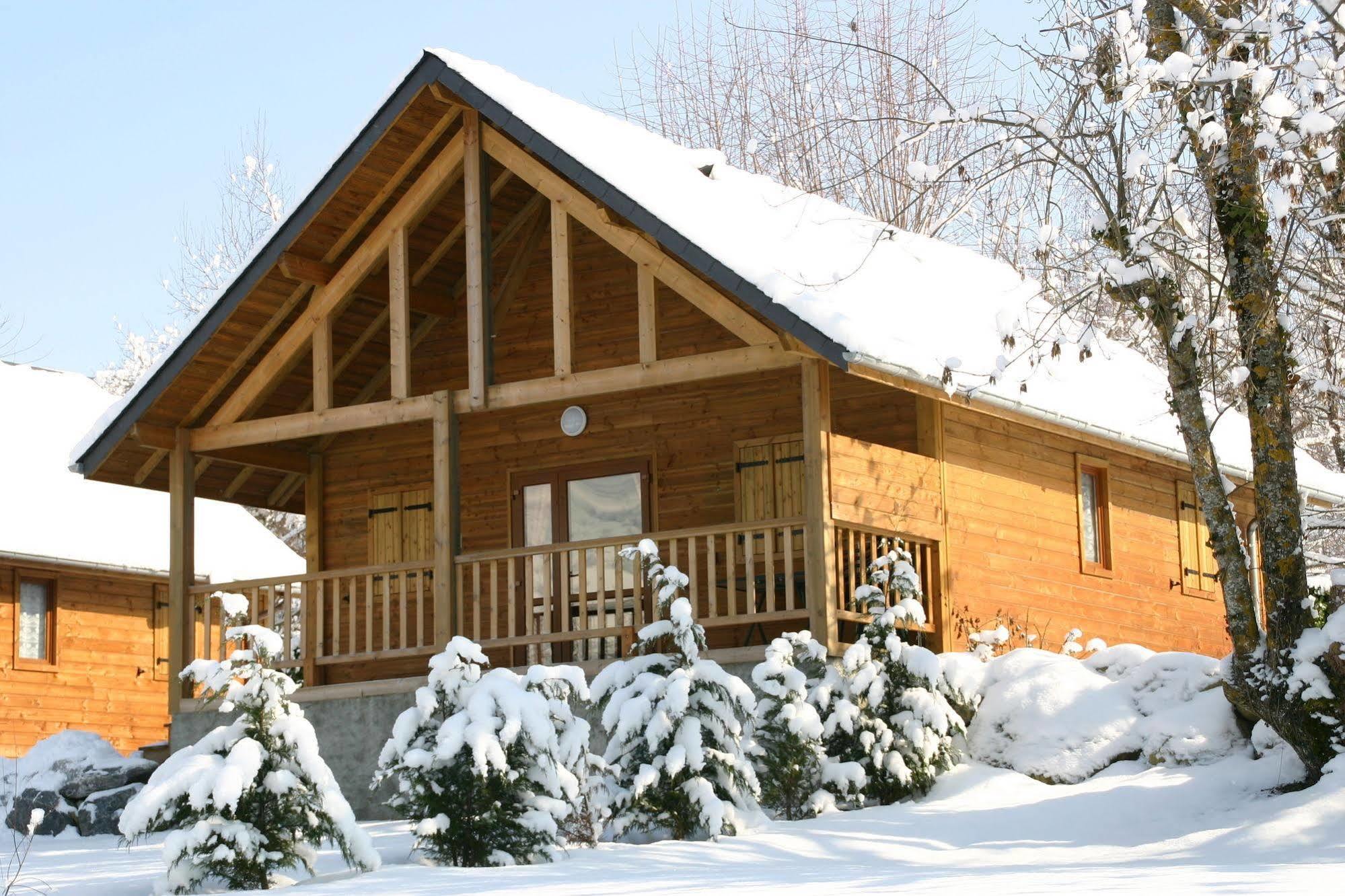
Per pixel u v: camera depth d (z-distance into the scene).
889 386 15.26
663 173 16.25
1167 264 11.64
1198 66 11.12
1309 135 10.60
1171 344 11.33
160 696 25.12
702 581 16.61
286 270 15.73
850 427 16.12
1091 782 12.04
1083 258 12.91
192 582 16.58
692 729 11.47
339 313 17.00
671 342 17.20
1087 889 6.94
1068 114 11.67
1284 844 9.39
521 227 18.20
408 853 11.13
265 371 16.42
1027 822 10.97
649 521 16.97
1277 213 10.60
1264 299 11.14
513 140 15.42
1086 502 18.20
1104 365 20.55
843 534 14.70
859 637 13.23
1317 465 21.88
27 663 23.03
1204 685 12.44
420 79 15.09
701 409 16.92
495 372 18.06
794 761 12.15
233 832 9.44
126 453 17.39
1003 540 16.31
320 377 16.20
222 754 9.88
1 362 28.31
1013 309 12.82
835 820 11.75
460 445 17.92
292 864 9.79
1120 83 11.11
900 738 12.61
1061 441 17.72
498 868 9.78
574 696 14.42
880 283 16.25
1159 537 19.38
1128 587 18.52
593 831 11.23
